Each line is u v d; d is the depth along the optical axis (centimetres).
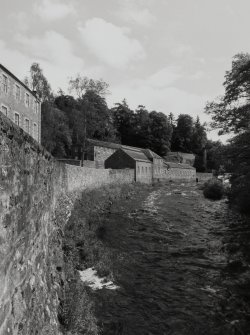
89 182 3044
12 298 466
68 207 1894
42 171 837
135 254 1588
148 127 9769
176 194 4384
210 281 1268
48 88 5175
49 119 4984
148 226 2202
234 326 952
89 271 1302
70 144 5628
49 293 794
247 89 2252
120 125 10200
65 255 1282
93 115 5194
